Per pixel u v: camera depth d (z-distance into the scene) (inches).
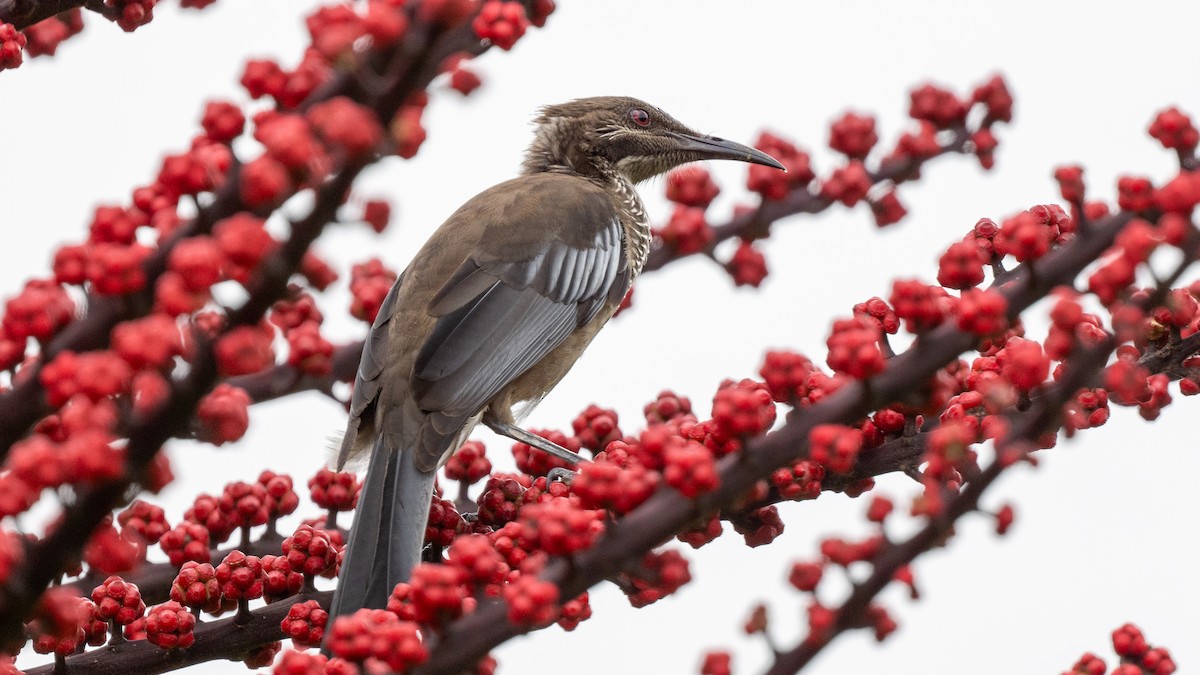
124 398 218.4
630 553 256.2
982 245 370.0
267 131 200.2
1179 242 239.5
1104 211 286.0
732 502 261.6
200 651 385.4
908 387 266.7
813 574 244.5
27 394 237.8
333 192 206.8
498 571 295.1
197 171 221.1
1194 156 275.3
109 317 234.5
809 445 261.9
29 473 215.6
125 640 382.6
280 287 214.8
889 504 245.6
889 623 244.2
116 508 224.7
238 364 213.0
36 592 227.9
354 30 205.3
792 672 243.6
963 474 254.4
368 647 250.7
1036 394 294.5
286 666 257.3
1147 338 351.9
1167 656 308.0
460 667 251.1
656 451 263.4
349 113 193.3
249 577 387.5
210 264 206.2
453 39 221.0
